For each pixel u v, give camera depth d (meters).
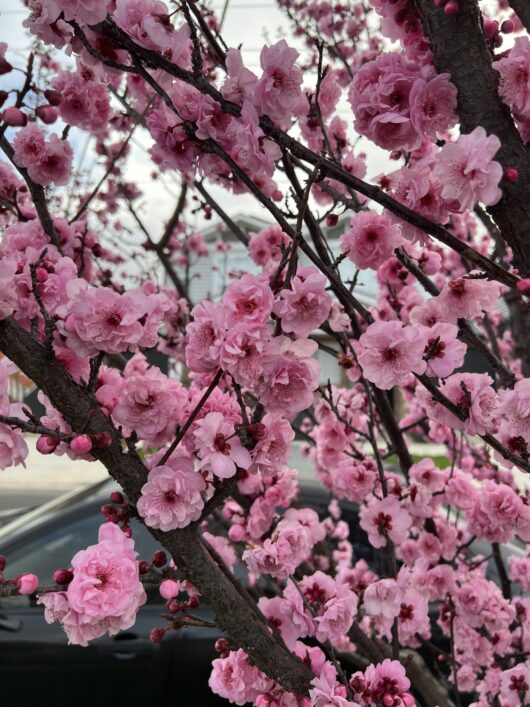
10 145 0.37
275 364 0.23
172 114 0.30
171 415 0.27
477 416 0.27
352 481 0.53
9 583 0.20
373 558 0.85
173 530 0.24
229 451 0.23
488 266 0.24
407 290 0.57
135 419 0.25
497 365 0.34
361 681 0.28
